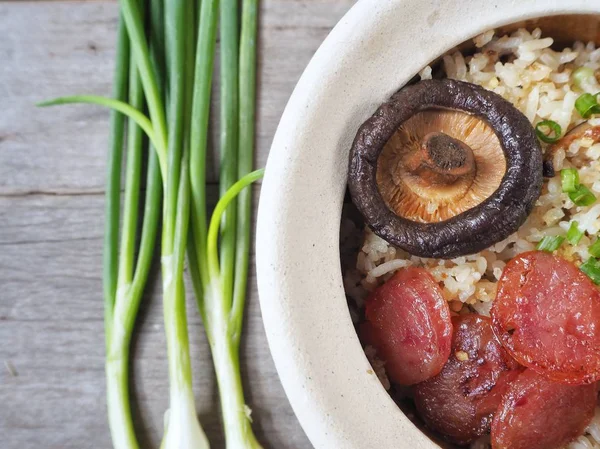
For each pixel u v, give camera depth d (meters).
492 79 0.23
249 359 0.26
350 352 0.21
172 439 0.25
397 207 0.22
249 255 0.27
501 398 0.22
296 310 0.21
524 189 0.21
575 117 0.23
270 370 0.26
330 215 0.21
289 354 0.20
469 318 0.23
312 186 0.21
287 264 0.21
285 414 0.26
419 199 0.22
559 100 0.24
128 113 0.25
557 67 0.24
